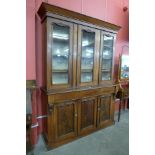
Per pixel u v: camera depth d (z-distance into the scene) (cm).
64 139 203
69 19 189
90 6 264
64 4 228
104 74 257
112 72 262
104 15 290
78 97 208
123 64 318
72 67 202
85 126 227
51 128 189
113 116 273
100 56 236
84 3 254
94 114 236
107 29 238
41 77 218
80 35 204
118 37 328
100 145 206
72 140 212
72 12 186
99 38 230
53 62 193
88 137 226
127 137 229
